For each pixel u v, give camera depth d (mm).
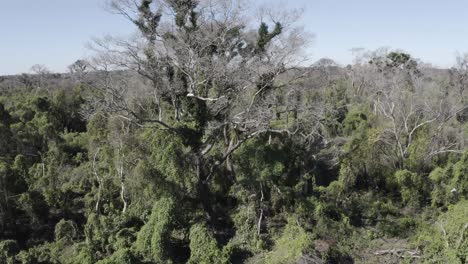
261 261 21375
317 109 27125
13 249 21094
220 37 23625
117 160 26531
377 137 32312
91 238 22922
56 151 34594
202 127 24875
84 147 39875
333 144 35625
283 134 27656
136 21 23531
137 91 31703
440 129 36031
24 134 37531
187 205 24266
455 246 19375
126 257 20266
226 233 24938
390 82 50219
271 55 23859
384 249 22312
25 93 68750
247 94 26281
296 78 25328
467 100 46750
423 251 20859
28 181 28719
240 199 25938
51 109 50938
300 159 28531
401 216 27250
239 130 25328
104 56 23047
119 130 30484
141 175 22750
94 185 29750
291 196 25188
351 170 29812
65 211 26766
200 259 21344
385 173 32375
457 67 54438
